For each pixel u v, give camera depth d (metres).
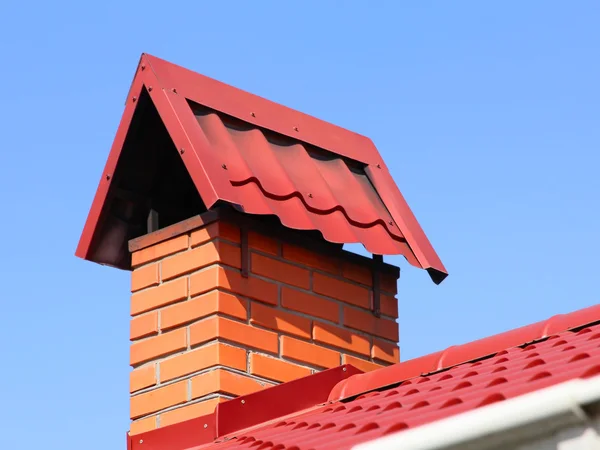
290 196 12.45
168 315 12.20
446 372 10.04
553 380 6.36
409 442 5.30
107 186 12.88
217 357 11.64
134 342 12.42
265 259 12.40
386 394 9.91
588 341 8.70
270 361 12.05
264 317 12.17
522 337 9.98
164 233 12.51
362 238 12.93
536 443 5.08
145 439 11.64
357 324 13.08
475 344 10.27
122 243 13.21
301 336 12.44
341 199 13.19
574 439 4.96
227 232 12.14
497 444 5.17
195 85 12.69
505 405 5.13
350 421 8.21
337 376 11.77
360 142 14.29
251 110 13.09
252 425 11.14
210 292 11.91
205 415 11.29
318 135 13.72
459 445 5.22
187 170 12.75
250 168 12.27
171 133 12.07
